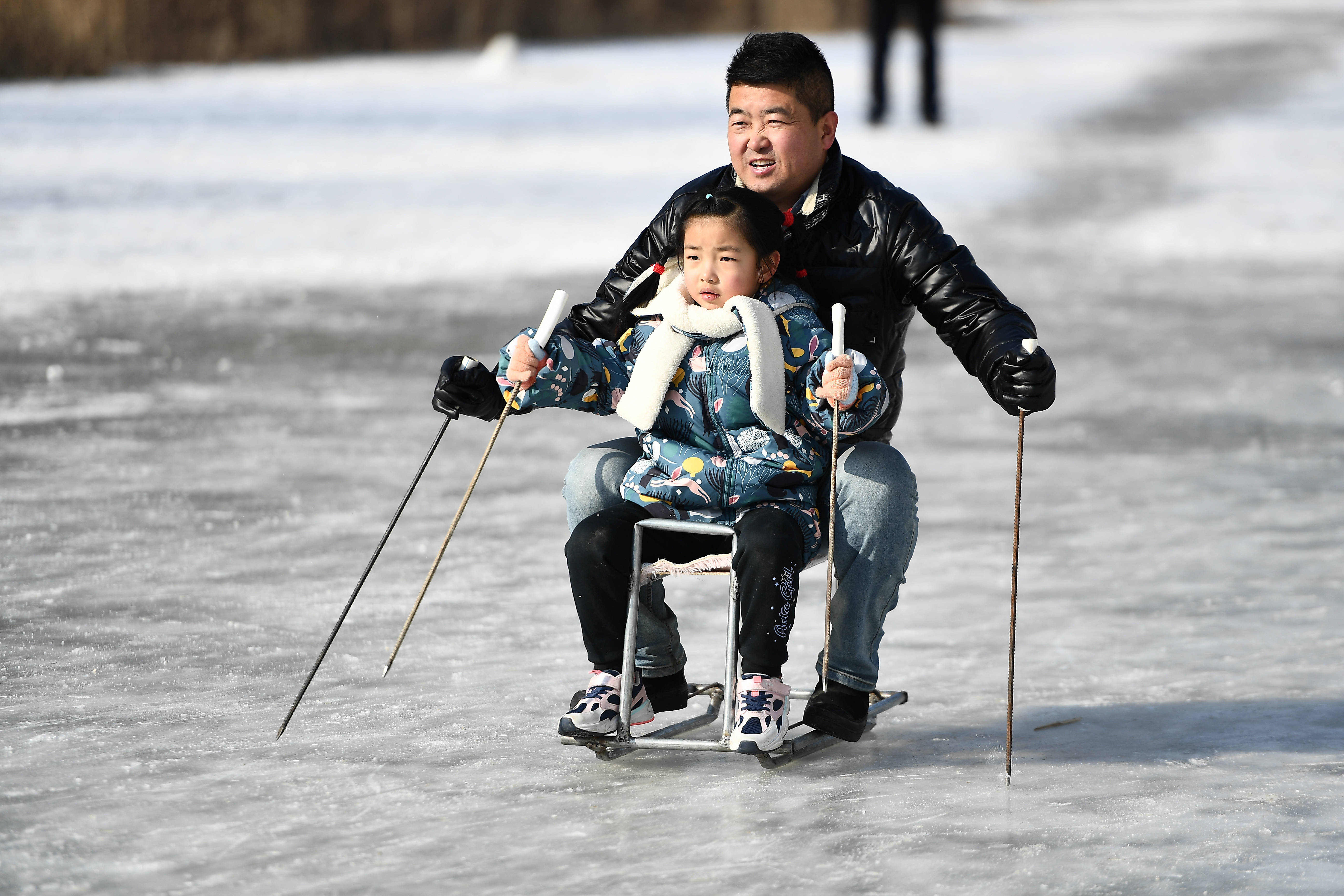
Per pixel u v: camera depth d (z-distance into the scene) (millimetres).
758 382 12688
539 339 12898
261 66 102812
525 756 12930
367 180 55781
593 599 12797
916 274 13531
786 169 13609
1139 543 20172
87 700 14062
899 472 12969
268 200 50938
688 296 13125
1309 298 39375
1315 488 23094
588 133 69875
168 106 77062
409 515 20953
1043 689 14805
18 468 22750
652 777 12562
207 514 20688
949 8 188625
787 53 13461
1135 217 51656
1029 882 10531
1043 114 84438
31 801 11828
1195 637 16344
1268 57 126375
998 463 24859
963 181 59375
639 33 142875
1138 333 35344
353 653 15508
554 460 24469
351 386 28938
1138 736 13516
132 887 10438
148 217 47000
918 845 11141
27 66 87812
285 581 17891
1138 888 10438
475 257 42062
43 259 40094
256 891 10383
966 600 17766
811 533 13016
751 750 12398
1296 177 60625
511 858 10906
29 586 17469
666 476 13102
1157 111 86188
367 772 12516
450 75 100188
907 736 13594
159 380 28938
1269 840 11203
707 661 15445
